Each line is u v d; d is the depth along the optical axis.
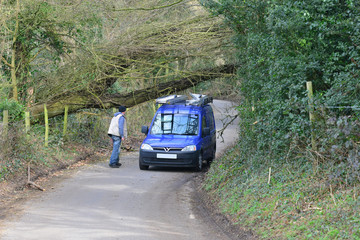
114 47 19.25
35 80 20.48
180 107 18.16
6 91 19.06
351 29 9.87
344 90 9.68
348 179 8.72
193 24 18.95
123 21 21.88
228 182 12.28
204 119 18.17
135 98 21.39
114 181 14.21
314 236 7.24
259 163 11.96
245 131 13.78
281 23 10.47
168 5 18.91
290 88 10.52
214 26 18.48
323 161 9.75
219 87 21.94
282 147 11.56
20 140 14.98
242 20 13.53
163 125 17.53
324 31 10.20
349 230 7.00
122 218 9.77
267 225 8.43
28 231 8.59
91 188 13.05
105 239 8.15
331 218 7.64
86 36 20.00
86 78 19.97
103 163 17.88
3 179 12.88
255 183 10.80
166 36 19.02
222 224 9.44
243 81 14.72
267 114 11.68
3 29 18.38
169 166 16.73
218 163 14.87
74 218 9.66
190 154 16.08
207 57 19.36
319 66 10.48
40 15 18.31
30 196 11.89
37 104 19.97
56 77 20.42
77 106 20.62
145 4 20.33
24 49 19.47
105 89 21.17
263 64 12.66
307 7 10.35
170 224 9.37
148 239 8.22
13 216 9.76
